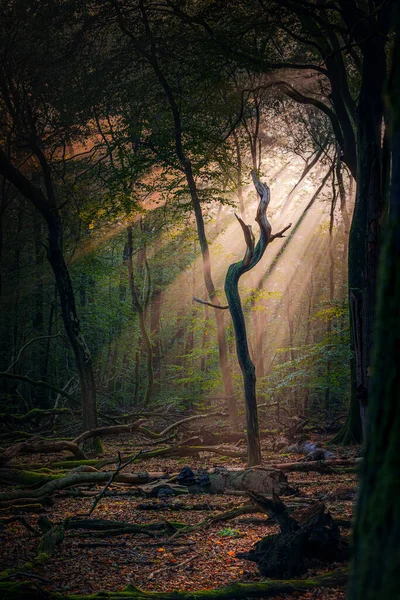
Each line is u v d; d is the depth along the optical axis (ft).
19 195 96.07
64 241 98.89
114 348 120.37
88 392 61.41
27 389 103.91
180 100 68.85
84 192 83.15
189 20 59.36
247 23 58.34
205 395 91.40
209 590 18.67
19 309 102.94
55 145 76.69
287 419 75.97
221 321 69.62
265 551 22.41
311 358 64.95
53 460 54.70
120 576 21.67
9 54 65.05
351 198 99.09
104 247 110.52
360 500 6.96
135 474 41.16
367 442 7.02
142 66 68.49
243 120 74.02
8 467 46.21
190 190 70.03
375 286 27.22
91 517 31.99
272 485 35.22
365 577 6.47
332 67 58.80
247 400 43.55
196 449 53.47
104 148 87.25
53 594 18.26
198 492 37.42
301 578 20.45
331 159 98.02
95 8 63.05
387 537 6.40
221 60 62.08
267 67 60.08
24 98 66.90
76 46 64.49
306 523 21.97
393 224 6.93
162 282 118.11
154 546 25.81
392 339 6.82
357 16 46.52
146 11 65.41
